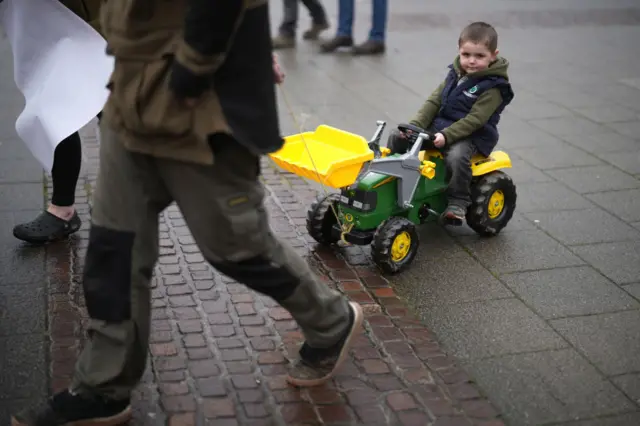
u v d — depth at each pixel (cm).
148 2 254
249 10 259
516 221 520
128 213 280
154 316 392
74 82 390
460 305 417
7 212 496
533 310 414
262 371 354
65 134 380
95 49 394
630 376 362
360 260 460
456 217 462
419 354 371
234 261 287
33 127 392
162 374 348
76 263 438
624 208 544
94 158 586
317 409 330
